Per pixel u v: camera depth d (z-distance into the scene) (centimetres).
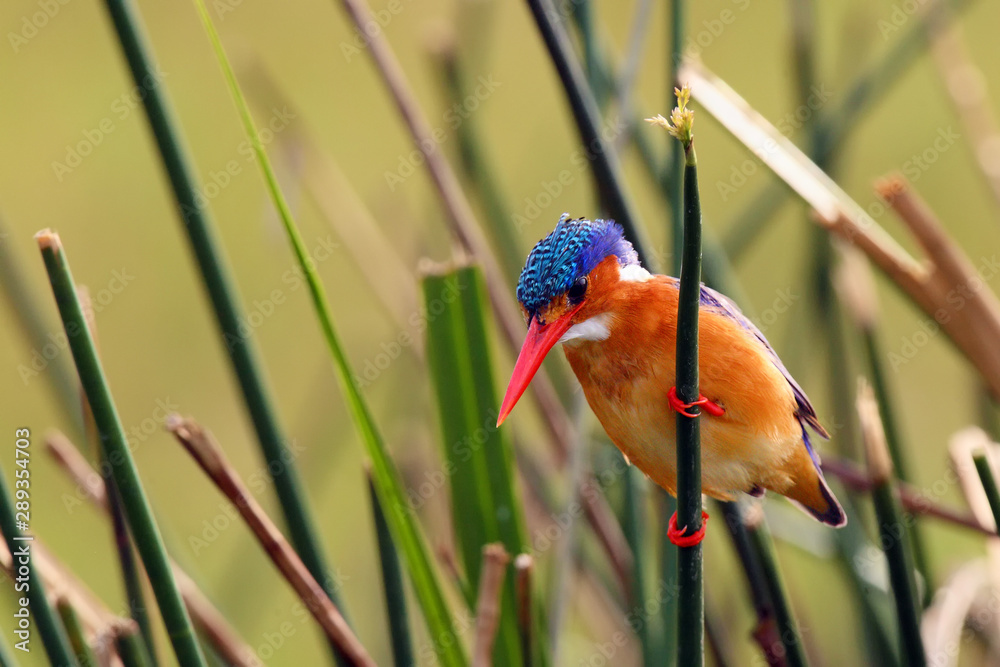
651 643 796
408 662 728
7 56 1842
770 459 697
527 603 648
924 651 676
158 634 714
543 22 684
